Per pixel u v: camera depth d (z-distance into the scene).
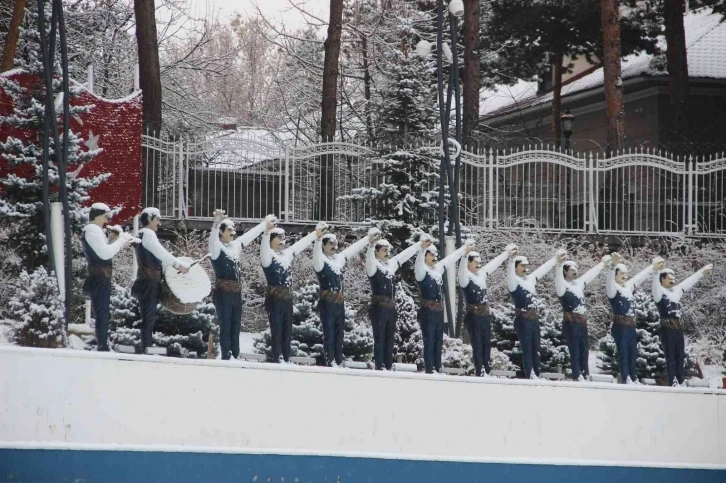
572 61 51.50
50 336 19.45
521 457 20.34
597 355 27.33
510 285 22.27
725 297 32.31
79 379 16.31
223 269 18.97
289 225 30.89
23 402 15.95
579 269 31.80
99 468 16.33
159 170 30.48
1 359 15.84
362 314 30.45
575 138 50.44
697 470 22.34
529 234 32.16
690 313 32.06
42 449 15.95
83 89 25.66
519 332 22.19
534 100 52.62
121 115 26.58
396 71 33.09
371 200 29.58
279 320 19.62
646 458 21.84
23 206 24.27
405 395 19.11
